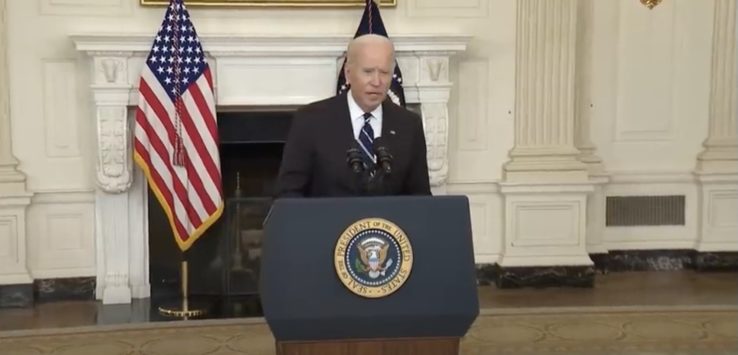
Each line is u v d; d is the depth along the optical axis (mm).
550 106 6668
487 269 6742
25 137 6148
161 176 5910
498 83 6652
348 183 3188
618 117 7043
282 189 3201
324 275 2566
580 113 6941
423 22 6527
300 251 2566
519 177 6629
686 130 7098
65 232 6246
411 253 2596
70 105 6184
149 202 6305
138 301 6238
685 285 6688
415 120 3316
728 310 5922
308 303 2549
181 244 5957
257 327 5570
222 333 5434
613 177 7039
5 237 6090
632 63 7016
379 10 6430
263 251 2586
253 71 6164
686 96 7070
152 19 6191
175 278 6379
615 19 6973
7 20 6051
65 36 6117
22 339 5312
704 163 7062
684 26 7035
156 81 5875
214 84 6129
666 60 7043
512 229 6645
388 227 2594
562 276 6656
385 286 2580
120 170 6055
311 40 6117
